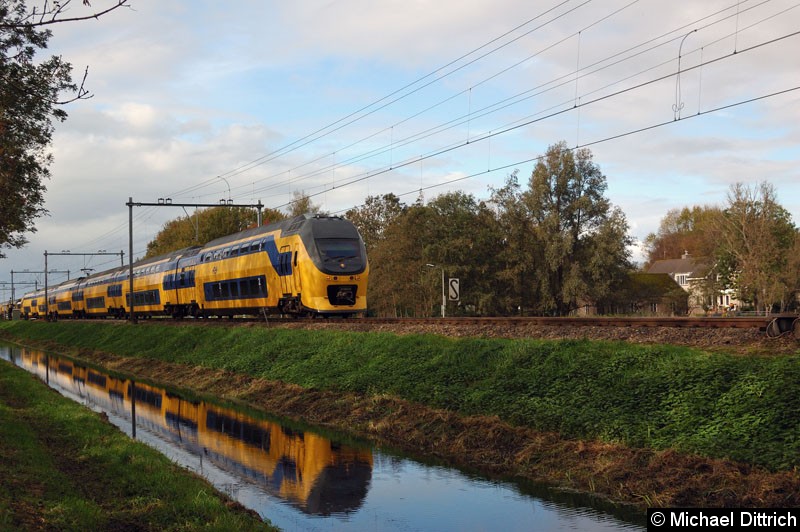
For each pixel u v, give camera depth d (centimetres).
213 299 4100
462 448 1460
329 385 2175
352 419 1855
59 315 8819
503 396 1609
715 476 1043
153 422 2042
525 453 1341
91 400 2622
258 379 2573
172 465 1358
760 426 1117
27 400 2225
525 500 1109
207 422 2005
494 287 6756
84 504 984
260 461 1459
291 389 2297
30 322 8500
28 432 1544
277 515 1073
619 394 1396
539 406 1493
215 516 998
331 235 3044
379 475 1306
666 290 8031
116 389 2947
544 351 1700
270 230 3456
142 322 5141
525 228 6669
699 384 1290
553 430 1396
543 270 6581
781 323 1517
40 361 4653
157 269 5206
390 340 2275
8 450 1281
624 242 6303
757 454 1064
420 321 2636
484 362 1838
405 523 1016
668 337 1678
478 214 6888
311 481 1275
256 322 3650
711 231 6556
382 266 6981
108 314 6675
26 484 1048
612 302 6562
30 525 827
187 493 1115
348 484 1246
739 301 6462
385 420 1755
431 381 1855
